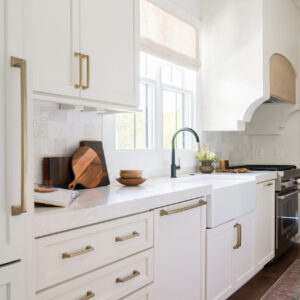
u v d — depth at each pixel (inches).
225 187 92.9
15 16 40.6
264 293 106.4
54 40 58.7
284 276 120.0
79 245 52.0
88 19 65.1
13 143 40.3
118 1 72.3
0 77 39.0
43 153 72.4
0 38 39.2
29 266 43.9
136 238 62.7
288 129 166.6
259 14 117.8
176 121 124.2
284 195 134.1
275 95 130.2
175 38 112.8
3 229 39.9
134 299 62.3
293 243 156.8
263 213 122.3
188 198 77.0
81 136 81.2
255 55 118.9
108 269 56.5
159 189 76.0
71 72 61.8
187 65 120.0
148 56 109.7
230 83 124.3
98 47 67.4
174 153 107.9
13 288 41.2
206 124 130.0
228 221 96.7
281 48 135.2
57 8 59.1
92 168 79.1
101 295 55.9
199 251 82.7
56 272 48.6
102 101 69.1
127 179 81.7
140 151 101.3
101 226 55.2
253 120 167.6
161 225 69.5
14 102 40.3
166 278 71.3
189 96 128.9
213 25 127.7
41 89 56.4
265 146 172.6
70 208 52.7
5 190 39.9
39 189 58.6
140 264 64.1
